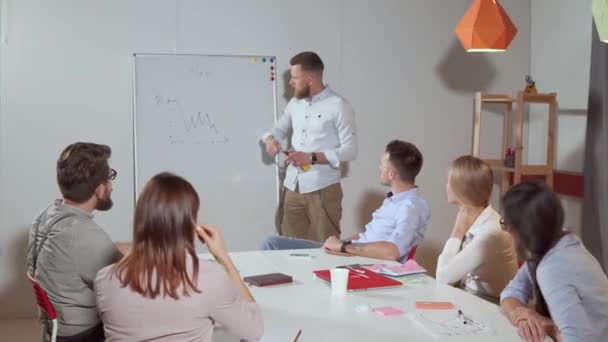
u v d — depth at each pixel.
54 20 4.14
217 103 4.41
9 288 4.16
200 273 1.67
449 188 2.76
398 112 4.86
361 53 4.73
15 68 4.10
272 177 4.54
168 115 4.31
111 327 1.68
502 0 5.04
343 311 2.13
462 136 5.02
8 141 4.12
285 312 2.12
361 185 4.81
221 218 4.45
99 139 4.27
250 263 2.87
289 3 4.55
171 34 4.34
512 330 1.93
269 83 4.51
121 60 4.27
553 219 1.86
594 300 1.83
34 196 4.18
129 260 1.68
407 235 3.00
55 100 4.18
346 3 4.67
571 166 4.72
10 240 4.15
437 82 4.93
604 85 4.10
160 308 1.64
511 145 5.14
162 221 1.63
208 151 4.40
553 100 4.60
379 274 2.62
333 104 4.20
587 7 4.55
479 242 2.60
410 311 2.13
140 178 4.26
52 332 2.11
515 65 5.09
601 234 4.17
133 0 4.26
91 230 2.21
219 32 4.43
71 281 2.19
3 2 4.05
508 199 1.92
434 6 4.87
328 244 3.10
